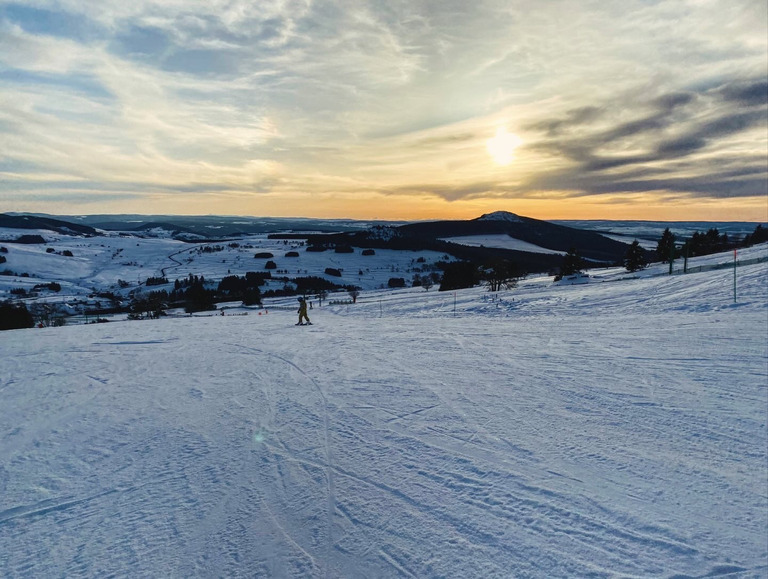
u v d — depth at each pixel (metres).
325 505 3.99
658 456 4.71
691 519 3.57
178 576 3.12
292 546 3.42
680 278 27.83
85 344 13.91
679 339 10.68
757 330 11.09
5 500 4.27
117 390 8.23
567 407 6.34
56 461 5.13
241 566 3.21
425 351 11.01
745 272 24.69
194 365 10.32
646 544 3.27
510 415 6.09
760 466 4.43
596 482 4.20
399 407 6.62
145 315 55.88
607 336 11.77
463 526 3.59
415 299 39.16
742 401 6.29
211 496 4.21
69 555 3.39
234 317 25.30
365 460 4.86
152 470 4.81
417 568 3.11
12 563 3.32
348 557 3.27
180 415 6.66
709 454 4.72
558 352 10.12
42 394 8.08
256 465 4.84
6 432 6.14
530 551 3.23
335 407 6.75
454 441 5.28
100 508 4.07
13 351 12.80
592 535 3.40
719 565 3.03
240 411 6.74
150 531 3.67
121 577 3.12
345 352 11.32
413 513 3.80
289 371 9.38
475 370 8.76
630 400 6.53
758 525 3.48
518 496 3.99
